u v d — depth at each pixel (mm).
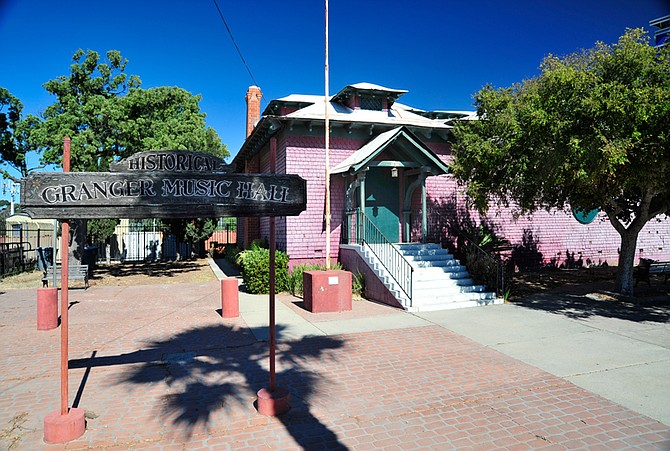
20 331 8820
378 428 4500
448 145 15883
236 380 5906
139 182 4438
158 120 19203
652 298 11219
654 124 8023
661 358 6598
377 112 16250
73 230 17219
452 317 9562
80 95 17859
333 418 4738
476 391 5418
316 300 10273
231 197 4719
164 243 26156
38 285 15719
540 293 12328
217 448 4133
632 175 8773
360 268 12664
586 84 8500
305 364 6535
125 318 9984
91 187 4344
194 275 18578
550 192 10914
